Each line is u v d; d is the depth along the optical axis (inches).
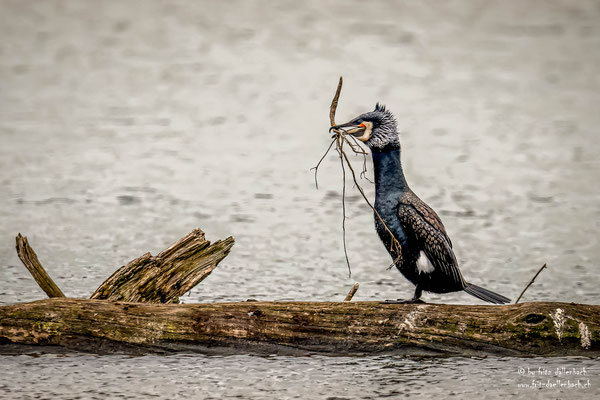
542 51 1710.1
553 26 2032.5
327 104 1234.6
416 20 2156.7
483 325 346.3
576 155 881.5
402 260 374.0
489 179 783.1
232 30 2014.0
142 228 608.4
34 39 1831.9
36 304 351.3
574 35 1904.5
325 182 781.3
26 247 381.7
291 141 983.0
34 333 346.3
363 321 350.3
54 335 347.3
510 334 344.5
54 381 333.1
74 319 348.2
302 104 1235.2
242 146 946.7
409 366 348.5
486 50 1731.1
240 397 324.8
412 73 1499.8
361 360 350.6
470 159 873.5
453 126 1059.3
